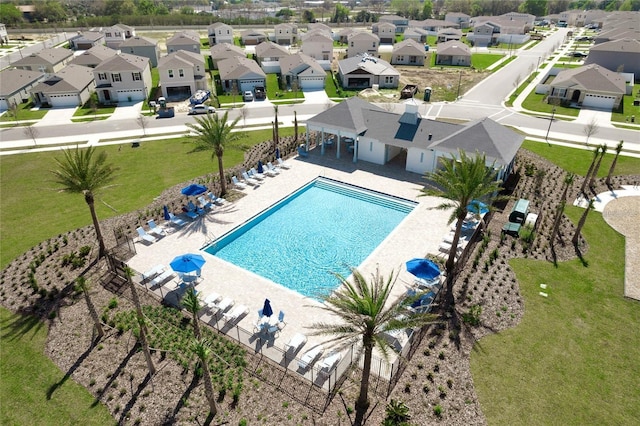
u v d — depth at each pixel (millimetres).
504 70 94688
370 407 19109
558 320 24438
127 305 25406
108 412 19219
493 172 27266
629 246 31422
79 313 24969
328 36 109250
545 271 28531
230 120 61594
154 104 67375
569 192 39281
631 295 26484
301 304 25234
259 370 21000
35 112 66125
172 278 27562
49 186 41562
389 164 44406
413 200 37000
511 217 33500
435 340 22734
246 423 18453
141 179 42469
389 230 33781
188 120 61656
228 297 25781
